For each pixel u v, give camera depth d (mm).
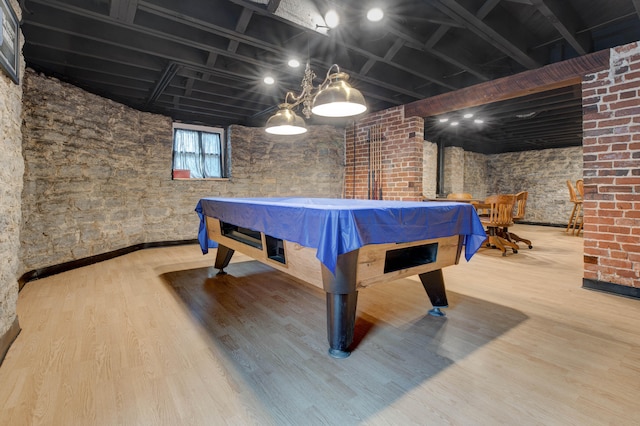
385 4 2277
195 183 5145
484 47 3162
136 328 2029
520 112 5074
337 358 1683
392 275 1890
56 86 3258
